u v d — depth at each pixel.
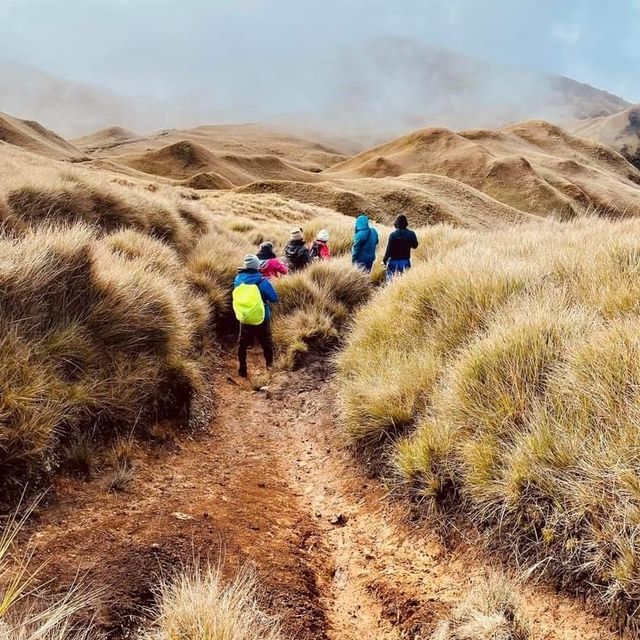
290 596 3.29
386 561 3.79
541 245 8.56
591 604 2.90
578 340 4.36
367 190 68.75
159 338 5.87
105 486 4.07
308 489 4.93
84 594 2.89
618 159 150.25
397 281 8.14
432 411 4.71
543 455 3.50
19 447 3.71
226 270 10.01
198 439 5.44
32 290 4.95
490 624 2.77
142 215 11.28
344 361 6.84
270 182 65.25
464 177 104.31
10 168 12.87
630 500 3.00
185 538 3.64
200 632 2.44
